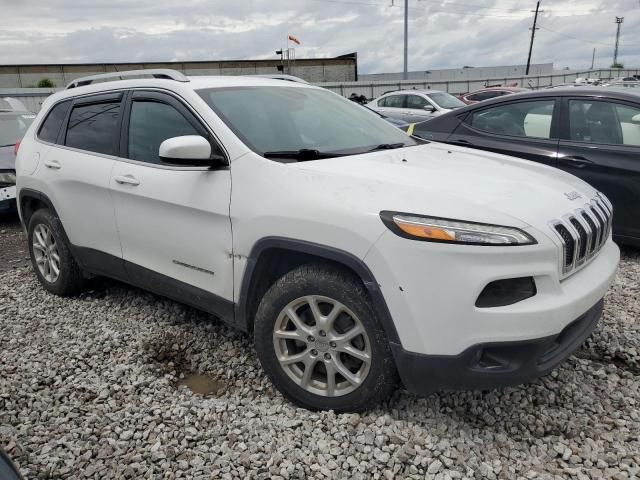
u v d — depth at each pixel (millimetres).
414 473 2436
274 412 2924
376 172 2846
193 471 2492
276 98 3717
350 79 55750
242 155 3064
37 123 4738
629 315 3965
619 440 2639
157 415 2908
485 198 2588
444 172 2941
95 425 2844
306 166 2920
